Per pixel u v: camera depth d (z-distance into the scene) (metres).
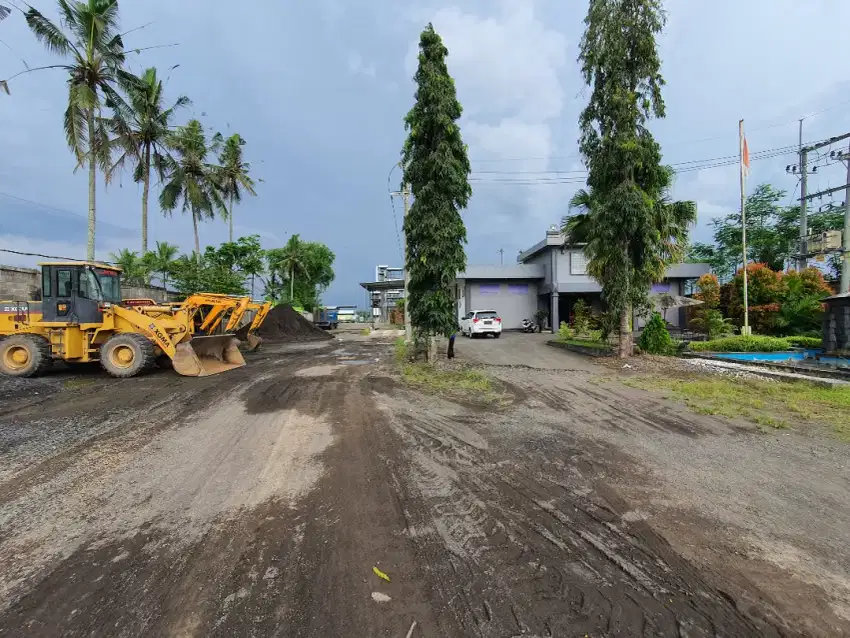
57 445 5.29
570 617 2.46
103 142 19.41
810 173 21.55
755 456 5.03
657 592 2.68
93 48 18.84
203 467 4.62
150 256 29.08
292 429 6.00
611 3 12.75
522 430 6.07
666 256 14.68
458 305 32.12
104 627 2.38
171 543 3.19
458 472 4.55
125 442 5.42
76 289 10.57
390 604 2.56
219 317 13.96
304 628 2.37
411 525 3.46
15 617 2.45
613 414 6.95
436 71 11.13
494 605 2.56
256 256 34.97
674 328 24.16
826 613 2.50
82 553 3.06
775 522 3.53
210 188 32.97
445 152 10.96
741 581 2.78
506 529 3.41
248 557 3.02
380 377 10.20
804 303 18.53
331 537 3.28
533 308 30.36
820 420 6.52
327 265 58.62
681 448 5.32
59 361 12.80
